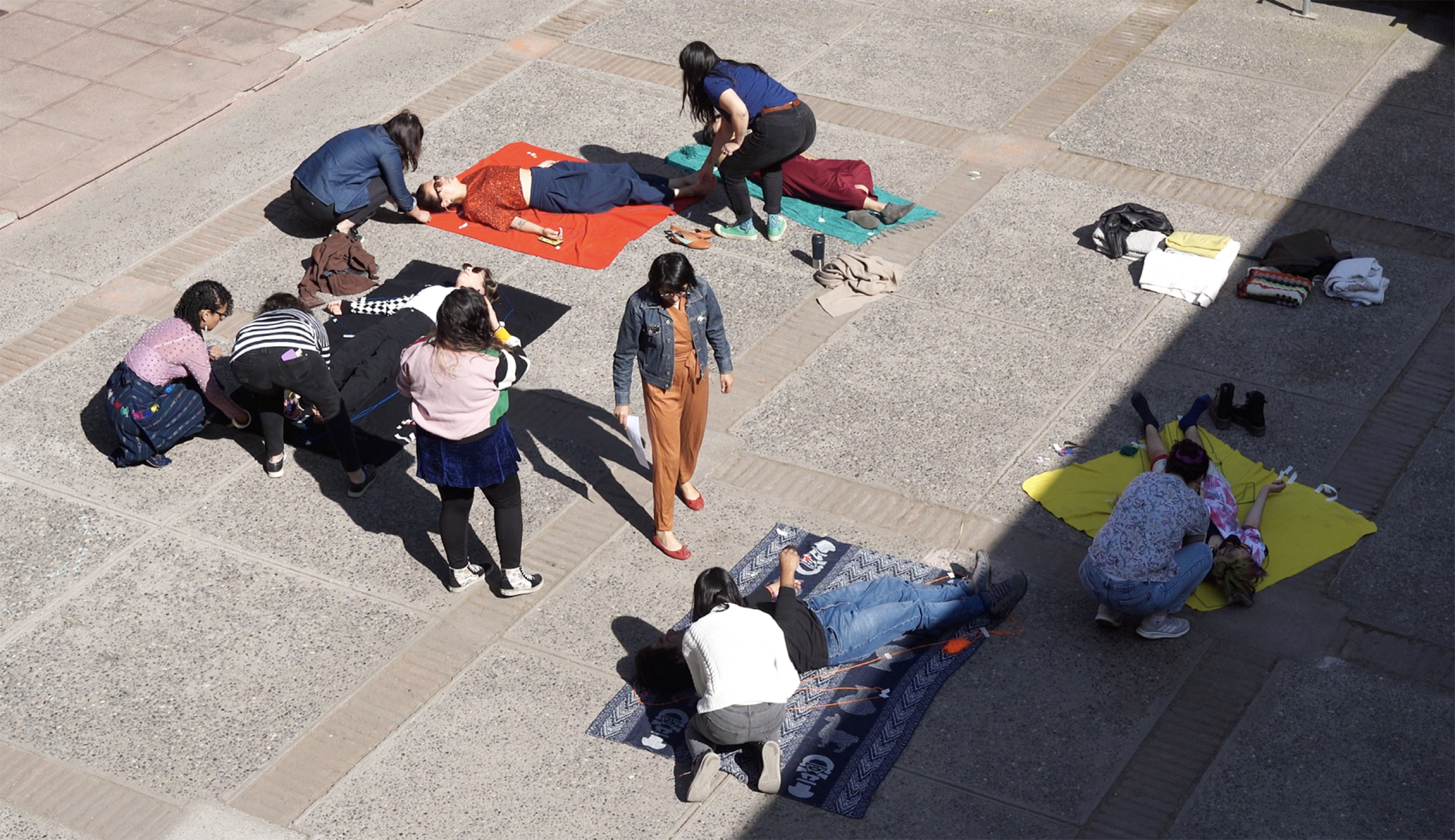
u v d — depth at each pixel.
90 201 9.70
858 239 8.95
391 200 9.37
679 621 6.24
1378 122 9.95
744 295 8.47
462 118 10.53
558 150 10.08
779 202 8.90
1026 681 5.86
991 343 7.97
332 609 6.41
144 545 6.82
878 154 9.86
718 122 9.62
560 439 7.39
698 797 5.36
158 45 11.65
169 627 6.35
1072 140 9.91
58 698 6.01
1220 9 11.66
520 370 5.84
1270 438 7.16
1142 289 8.36
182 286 8.75
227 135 10.45
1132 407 7.42
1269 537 6.53
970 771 5.48
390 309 8.28
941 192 9.41
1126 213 8.65
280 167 10.01
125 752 5.74
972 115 10.28
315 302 8.46
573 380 7.82
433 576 6.58
